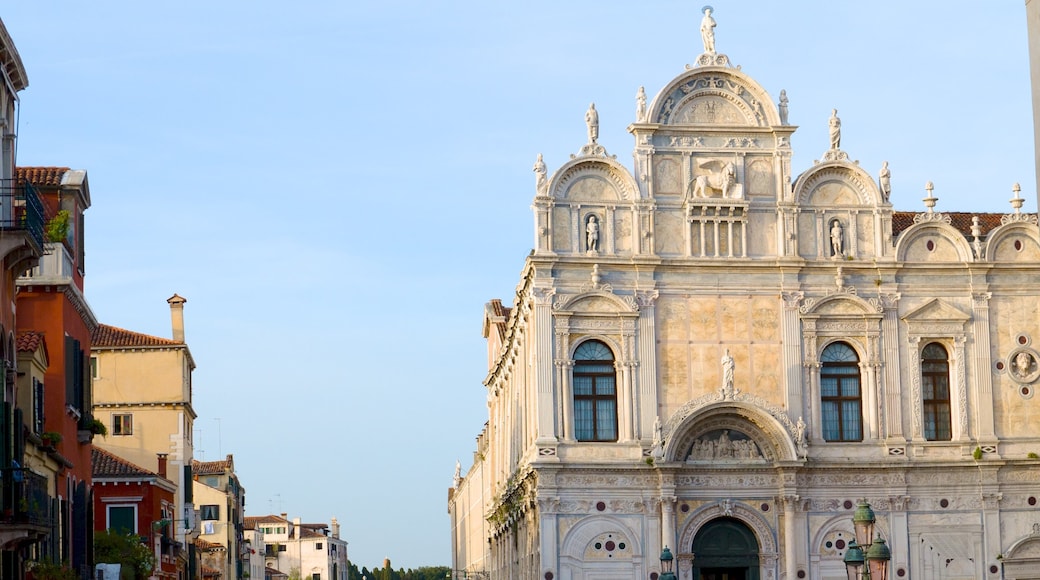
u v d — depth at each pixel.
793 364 69.12
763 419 68.06
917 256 70.62
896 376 69.56
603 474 67.31
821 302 69.50
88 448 56.84
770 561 68.06
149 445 87.50
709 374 68.81
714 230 69.62
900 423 69.19
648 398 68.12
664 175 69.88
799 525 67.88
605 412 68.38
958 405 69.56
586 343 68.69
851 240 70.25
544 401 67.44
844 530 68.25
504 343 84.75
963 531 68.75
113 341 88.56
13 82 42.69
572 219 68.94
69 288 51.31
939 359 70.31
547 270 68.31
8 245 39.81
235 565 126.69
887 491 68.62
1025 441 69.56
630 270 68.88
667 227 69.50
